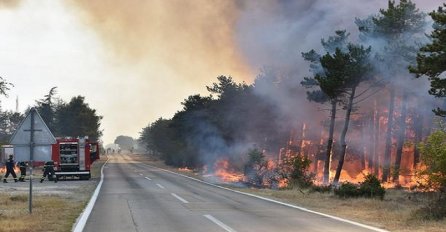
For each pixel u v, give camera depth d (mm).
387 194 21141
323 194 20625
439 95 17750
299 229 10672
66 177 36031
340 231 10391
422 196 17328
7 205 15898
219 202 17219
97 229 10602
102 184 28391
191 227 10922
